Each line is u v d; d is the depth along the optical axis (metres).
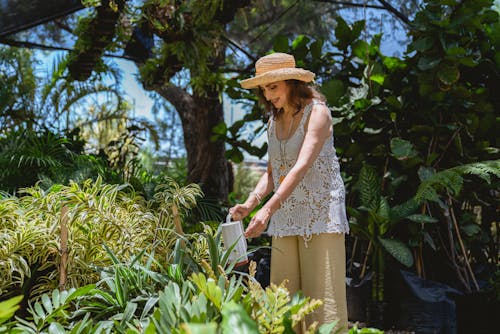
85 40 5.39
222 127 5.89
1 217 3.20
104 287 2.77
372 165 4.81
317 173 2.56
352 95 5.04
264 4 7.55
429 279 4.58
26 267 2.96
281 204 2.39
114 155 7.13
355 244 4.51
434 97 4.55
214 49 5.44
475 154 4.67
